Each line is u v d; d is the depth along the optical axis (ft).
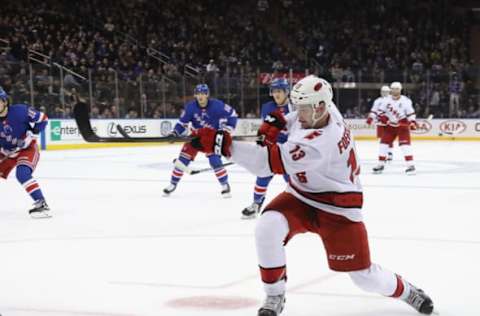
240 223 22.93
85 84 64.28
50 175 40.47
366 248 11.08
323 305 12.70
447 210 25.61
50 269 15.89
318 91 10.39
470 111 79.87
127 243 19.26
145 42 84.28
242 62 87.51
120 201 28.91
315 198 10.96
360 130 79.41
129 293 13.65
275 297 11.20
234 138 11.50
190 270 15.71
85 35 77.00
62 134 63.82
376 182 35.88
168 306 12.68
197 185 35.06
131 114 67.31
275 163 10.27
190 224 22.71
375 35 97.96
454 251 17.87
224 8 97.40
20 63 60.59
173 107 70.49
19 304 12.87
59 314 12.19
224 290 13.85
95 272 15.55
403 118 40.14
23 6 79.15
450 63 94.43
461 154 57.31
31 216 24.49
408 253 17.63
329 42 94.89
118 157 55.31
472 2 106.93
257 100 74.69
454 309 12.46
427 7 102.89
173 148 67.10
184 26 88.33
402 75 79.10
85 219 23.90
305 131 10.40
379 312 12.23
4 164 24.47
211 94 72.49
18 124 23.90
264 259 11.04
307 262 16.44
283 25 98.84
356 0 101.40
